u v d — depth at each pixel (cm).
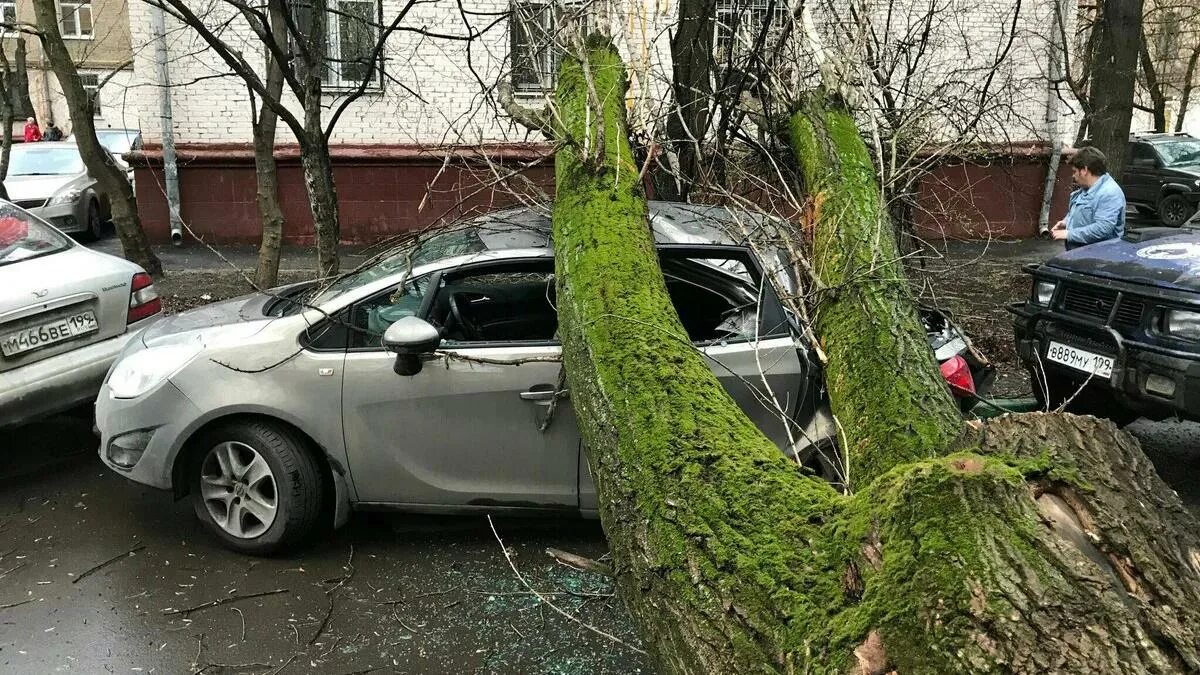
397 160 1150
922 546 178
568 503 390
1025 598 167
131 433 397
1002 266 1041
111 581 372
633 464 250
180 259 1062
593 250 342
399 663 316
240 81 1125
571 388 310
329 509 429
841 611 185
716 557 210
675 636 210
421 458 386
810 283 389
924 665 165
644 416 260
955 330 427
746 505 221
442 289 393
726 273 394
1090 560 177
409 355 374
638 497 241
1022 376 649
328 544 409
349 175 1156
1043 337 498
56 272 488
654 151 465
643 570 228
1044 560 173
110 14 1852
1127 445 223
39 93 2473
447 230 436
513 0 539
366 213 1168
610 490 256
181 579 375
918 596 171
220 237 1163
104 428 408
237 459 395
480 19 1127
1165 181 1745
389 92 1136
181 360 390
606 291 319
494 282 399
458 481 389
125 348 438
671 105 552
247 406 380
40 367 468
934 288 538
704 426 253
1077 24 1192
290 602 357
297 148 1146
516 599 360
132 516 436
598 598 356
